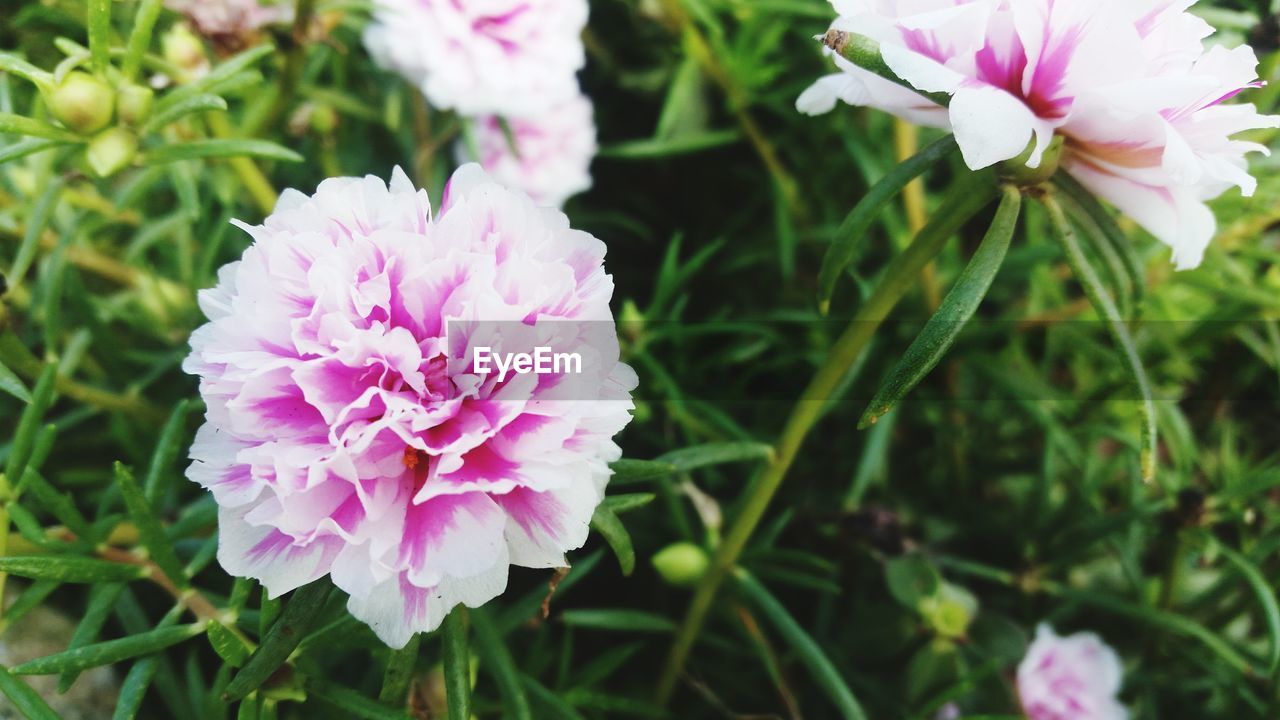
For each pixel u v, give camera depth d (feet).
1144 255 0.58
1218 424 0.64
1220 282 0.56
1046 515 0.59
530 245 0.34
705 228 0.74
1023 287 0.67
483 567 0.31
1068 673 0.55
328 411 0.31
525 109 0.55
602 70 0.72
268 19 0.50
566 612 0.49
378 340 0.31
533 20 0.54
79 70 0.43
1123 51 0.31
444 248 0.33
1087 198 0.35
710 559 0.50
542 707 0.47
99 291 0.65
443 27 0.53
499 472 0.32
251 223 0.64
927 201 0.68
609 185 0.75
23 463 0.40
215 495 0.32
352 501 0.32
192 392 0.61
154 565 0.41
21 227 0.55
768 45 0.63
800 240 0.69
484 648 0.41
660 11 0.62
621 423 0.33
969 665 0.57
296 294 0.32
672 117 0.65
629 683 0.61
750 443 0.44
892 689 0.58
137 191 0.51
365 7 0.52
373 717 0.37
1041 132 0.32
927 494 0.67
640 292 0.73
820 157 0.69
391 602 0.32
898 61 0.32
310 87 0.61
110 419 0.58
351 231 0.34
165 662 0.49
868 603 0.61
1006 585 0.63
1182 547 0.54
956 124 0.31
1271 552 0.51
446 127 0.63
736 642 0.61
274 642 0.33
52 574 0.37
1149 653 0.58
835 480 0.65
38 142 0.40
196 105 0.42
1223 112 0.32
